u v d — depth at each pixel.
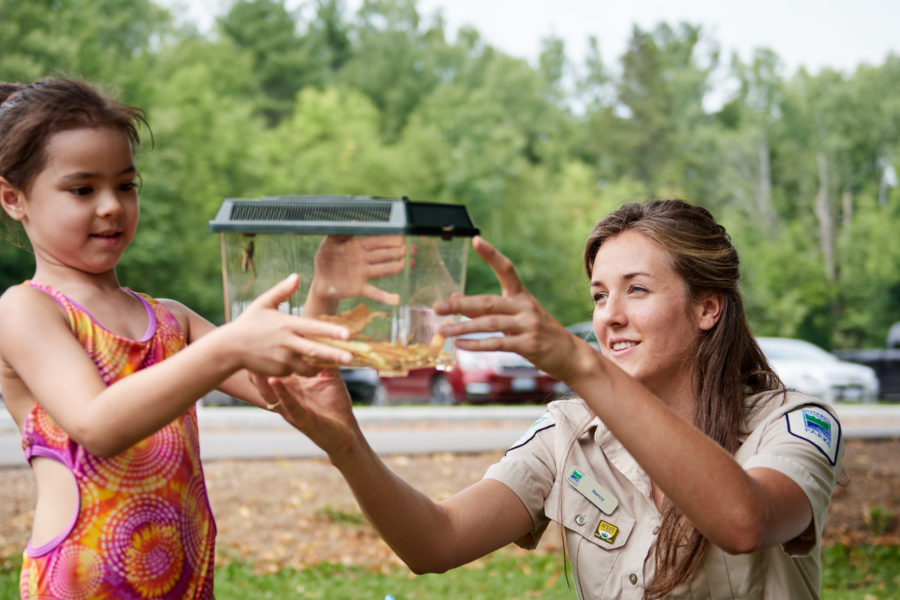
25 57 24.53
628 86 51.62
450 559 1.95
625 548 1.97
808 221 43.88
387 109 46.91
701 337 1.99
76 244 1.57
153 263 25.33
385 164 33.75
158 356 1.65
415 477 8.45
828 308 38.50
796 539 1.77
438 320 1.36
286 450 9.65
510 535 2.04
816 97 45.66
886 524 6.97
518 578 5.54
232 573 5.50
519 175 36.44
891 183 44.47
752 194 43.91
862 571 5.74
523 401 15.49
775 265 37.75
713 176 45.34
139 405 1.26
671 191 42.25
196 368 1.23
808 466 1.74
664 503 1.90
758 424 1.92
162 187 25.61
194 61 33.31
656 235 1.94
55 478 1.55
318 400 1.70
